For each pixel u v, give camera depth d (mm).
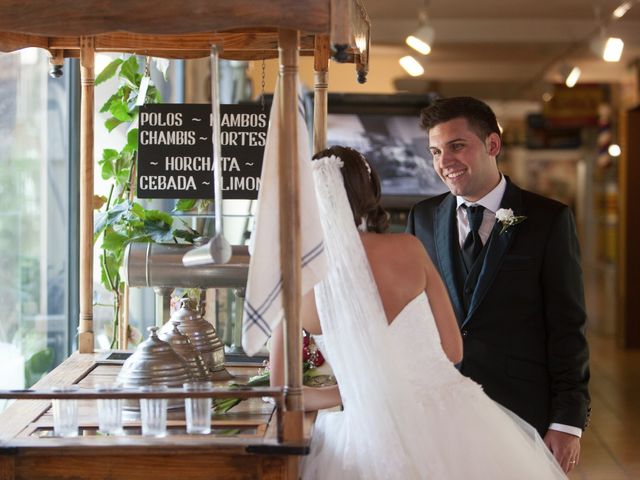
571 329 3221
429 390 2807
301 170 2520
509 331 3283
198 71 7773
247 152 3721
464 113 3293
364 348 2670
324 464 2750
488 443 2787
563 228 3271
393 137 7273
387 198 7094
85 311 3641
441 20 12938
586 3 11695
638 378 9461
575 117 18125
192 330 3246
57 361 5016
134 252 3654
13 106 4395
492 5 11875
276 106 2490
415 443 2697
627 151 11305
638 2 11461
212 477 2469
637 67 13180
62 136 5008
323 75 3469
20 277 4516
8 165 4340
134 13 2393
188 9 2379
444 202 3500
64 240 5082
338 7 2352
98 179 5125
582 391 3217
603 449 6762
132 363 2764
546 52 14477
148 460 2467
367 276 2693
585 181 22531
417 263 2824
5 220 4324
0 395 2385
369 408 2682
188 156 3715
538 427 3266
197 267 3605
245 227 5613
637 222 11273
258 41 3545
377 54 14078
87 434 2623
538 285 3270
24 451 2434
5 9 2424
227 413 2846
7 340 4352
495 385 3271
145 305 5645
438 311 2902
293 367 2453
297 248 2432
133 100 4371
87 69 3604
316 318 2756
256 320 2477
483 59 15406
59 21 2420
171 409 2857
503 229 3271
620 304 11391
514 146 24734
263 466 2461
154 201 5680
